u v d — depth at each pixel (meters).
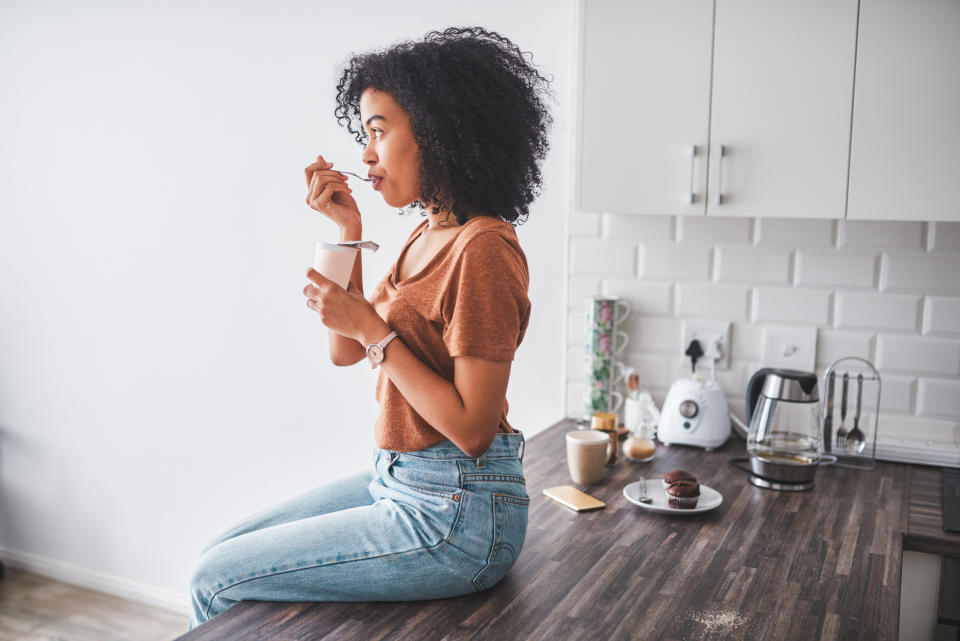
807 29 1.96
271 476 3.33
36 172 3.59
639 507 1.88
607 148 2.17
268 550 1.41
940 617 1.78
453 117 1.37
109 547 3.77
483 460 1.42
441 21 2.74
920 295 2.20
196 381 3.41
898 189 1.94
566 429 2.51
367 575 1.39
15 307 3.78
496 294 1.30
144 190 3.36
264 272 3.18
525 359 2.76
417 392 1.33
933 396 2.21
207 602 1.42
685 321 2.44
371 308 1.37
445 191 1.42
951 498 1.95
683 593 1.47
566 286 2.57
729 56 2.03
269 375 3.25
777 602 1.43
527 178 1.50
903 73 1.90
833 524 1.79
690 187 2.10
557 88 2.58
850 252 2.24
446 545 1.39
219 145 3.16
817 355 2.31
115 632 3.41
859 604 1.43
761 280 2.34
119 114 3.35
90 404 3.69
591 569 1.56
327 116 2.95
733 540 1.70
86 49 3.36
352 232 1.67
